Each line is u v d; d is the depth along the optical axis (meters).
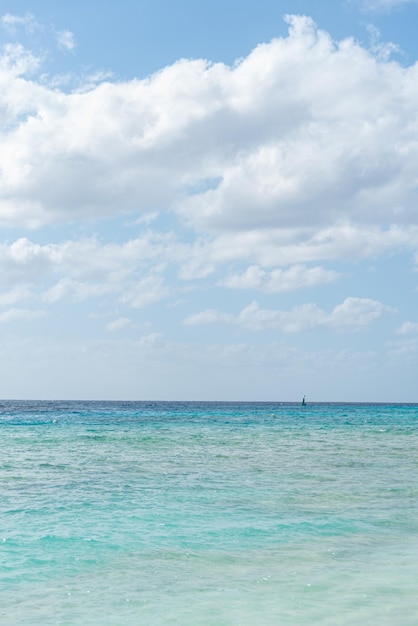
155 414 103.56
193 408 160.38
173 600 10.53
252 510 17.94
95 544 14.16
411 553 13.53
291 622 9.47
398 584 11.38
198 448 37.72
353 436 50.28
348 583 11.45
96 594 10.88
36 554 13.36
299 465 28.91
